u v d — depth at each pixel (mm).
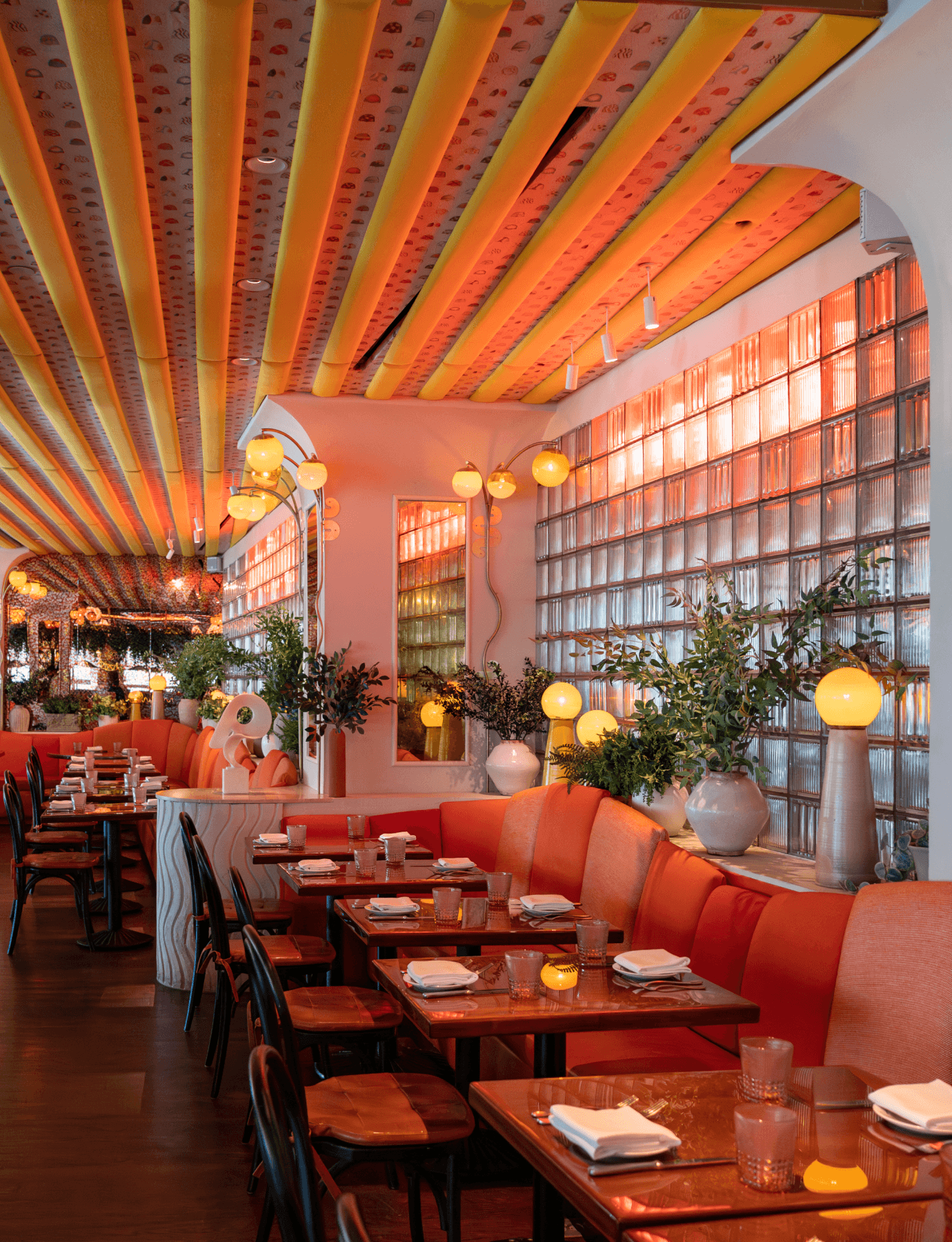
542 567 6812
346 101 3006
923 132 2846
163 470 9430
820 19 2729
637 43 2916
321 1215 1674
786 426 4297
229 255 4207
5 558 14781
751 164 3457
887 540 3689
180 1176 3330
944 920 2576
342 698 6059
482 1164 3398
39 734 11844
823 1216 1485
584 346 5543
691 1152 1682
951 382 2885
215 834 5633
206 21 2621
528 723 6270
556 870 4820
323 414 6602
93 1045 4609
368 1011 3514
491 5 2568
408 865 4535
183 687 13484
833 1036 2746
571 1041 3445
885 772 3662
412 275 4746
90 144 3629
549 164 3650
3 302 4914
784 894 3246
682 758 4469
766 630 4398
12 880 8656
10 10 2836
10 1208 3111
